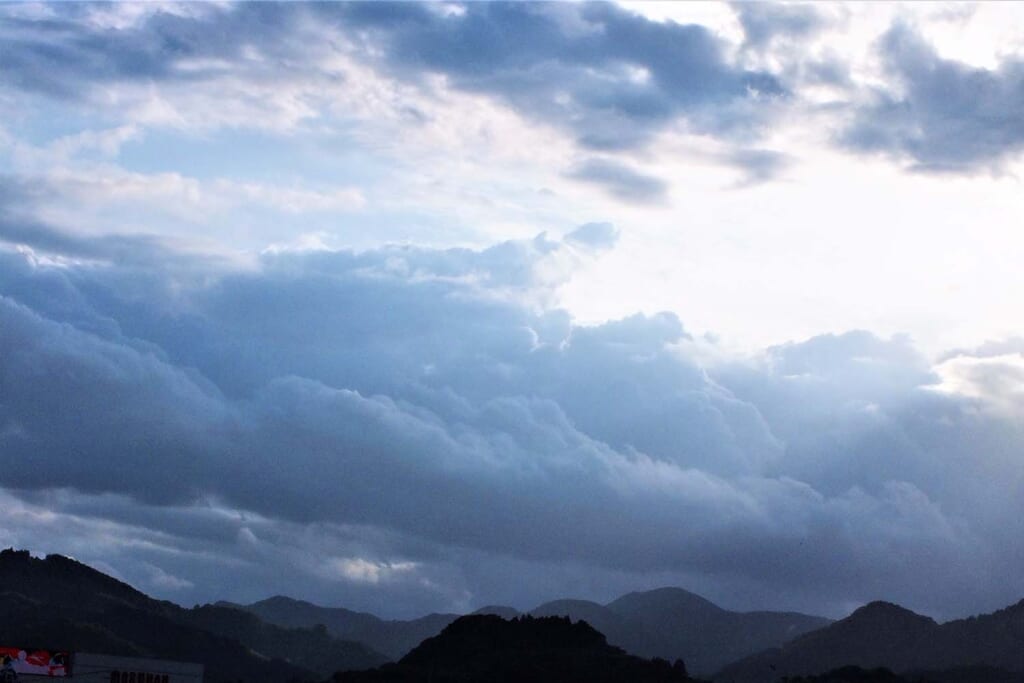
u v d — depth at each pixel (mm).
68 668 154125
